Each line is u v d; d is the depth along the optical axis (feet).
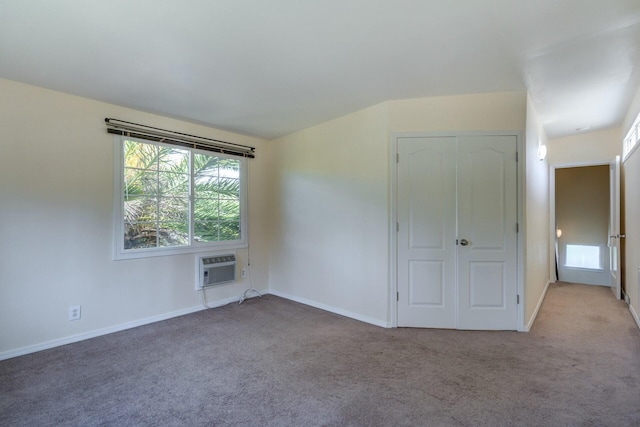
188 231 12.96
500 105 10.43
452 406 6.46
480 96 10.55
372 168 11.59
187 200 12.96
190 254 12.97
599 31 6.86
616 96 10.77
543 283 15.11
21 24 6.39
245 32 6.79
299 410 6.40
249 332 10.75
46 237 9.54
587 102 11.34
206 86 9.55
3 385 7.41
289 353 9.07
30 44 7.16
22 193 9.15
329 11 6.09
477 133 10.59
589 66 8.53
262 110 11.72
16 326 9.02
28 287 9.22
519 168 10.41
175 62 8.09
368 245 11.73
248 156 15.10
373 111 11.52
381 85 9.71
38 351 9.27
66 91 9.78
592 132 15.70
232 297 14.44
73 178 10.04
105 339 10.17
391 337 10.17
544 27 6.69
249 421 6.08
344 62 8.20
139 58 7.86
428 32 6.86
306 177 14.10
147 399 6.84
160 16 6.20
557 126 14.56
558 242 19.42
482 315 10.71
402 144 11.03
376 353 9.00
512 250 10.53
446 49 7.59
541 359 8.50
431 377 7.62
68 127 9.96
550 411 6.24
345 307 12.52
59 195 9.78
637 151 11.07
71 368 8.24
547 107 11.89
